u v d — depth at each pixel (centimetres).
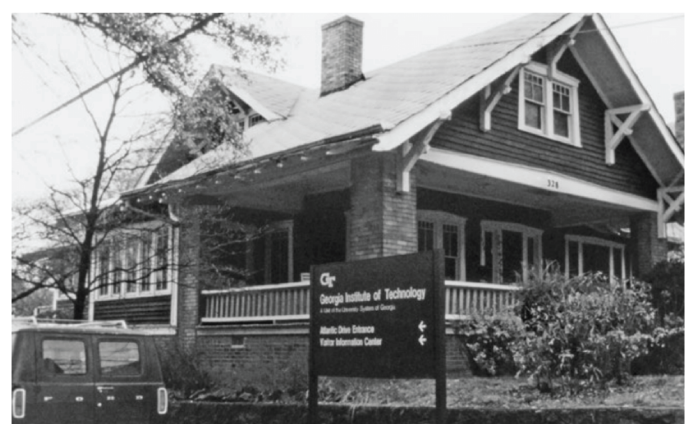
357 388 1230
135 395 898
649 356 1368
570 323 1152
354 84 1841
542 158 1639
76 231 1275
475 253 1811
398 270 862
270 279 1855
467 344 1371
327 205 1773
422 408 1087
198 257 1558
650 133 1820
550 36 1520
